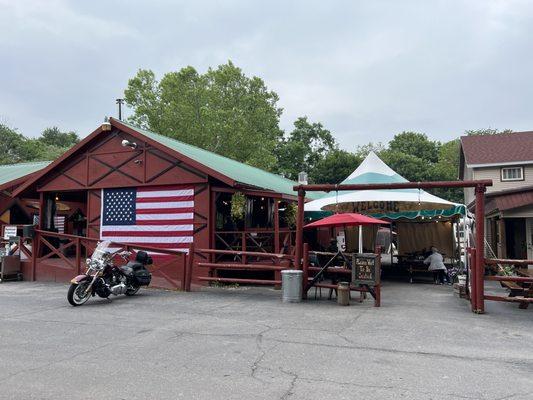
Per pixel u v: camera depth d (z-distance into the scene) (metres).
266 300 10.38
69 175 15.45
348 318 8.25
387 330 7.28
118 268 10.55
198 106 36.72
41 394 4.51
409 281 15.09
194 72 38.19
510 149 26.97
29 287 12.40
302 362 5.55
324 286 10.19
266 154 37.62
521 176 25.61
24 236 13.67
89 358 5.72
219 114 36.28
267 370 5.25
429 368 5.34
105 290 10.04
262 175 19.72
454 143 55.66
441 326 7.60
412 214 15.40
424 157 59.59
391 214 15.73
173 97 36.84
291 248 15.78
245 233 13.73
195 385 4.76
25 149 48.09
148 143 13.99
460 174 35.62
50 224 16.25
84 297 9.65
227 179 12.70
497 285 14.36
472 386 4.75
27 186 15.88
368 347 6.25
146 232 14.18
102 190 14.96
